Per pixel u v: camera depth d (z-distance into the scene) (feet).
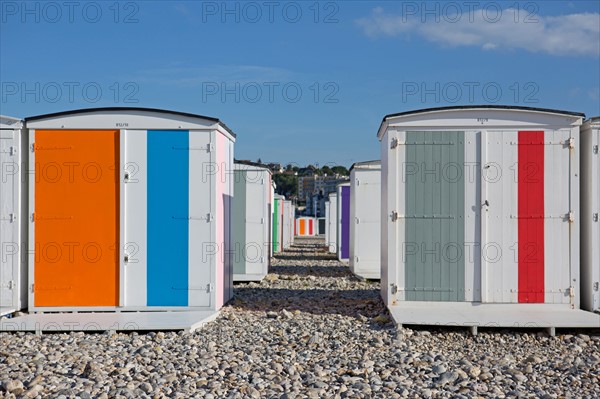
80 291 34.17
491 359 26.32
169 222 34.19
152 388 21.21
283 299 43.62
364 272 59.36
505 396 21.12
